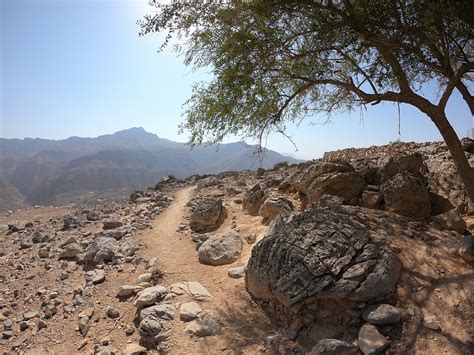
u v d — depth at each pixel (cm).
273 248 600
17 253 1027
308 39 743
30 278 834
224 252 802
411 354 429
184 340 528
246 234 899
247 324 554
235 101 707
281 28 720
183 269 777
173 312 593
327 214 643
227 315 580
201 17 705
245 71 681
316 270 534
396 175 764
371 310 491
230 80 680
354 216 694
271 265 579
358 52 682
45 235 1138
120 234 1048
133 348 520
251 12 676
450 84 701
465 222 669
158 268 769
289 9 680
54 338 592
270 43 690
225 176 2181
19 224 1326
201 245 862
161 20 701
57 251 990
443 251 587
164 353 508
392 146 1631
